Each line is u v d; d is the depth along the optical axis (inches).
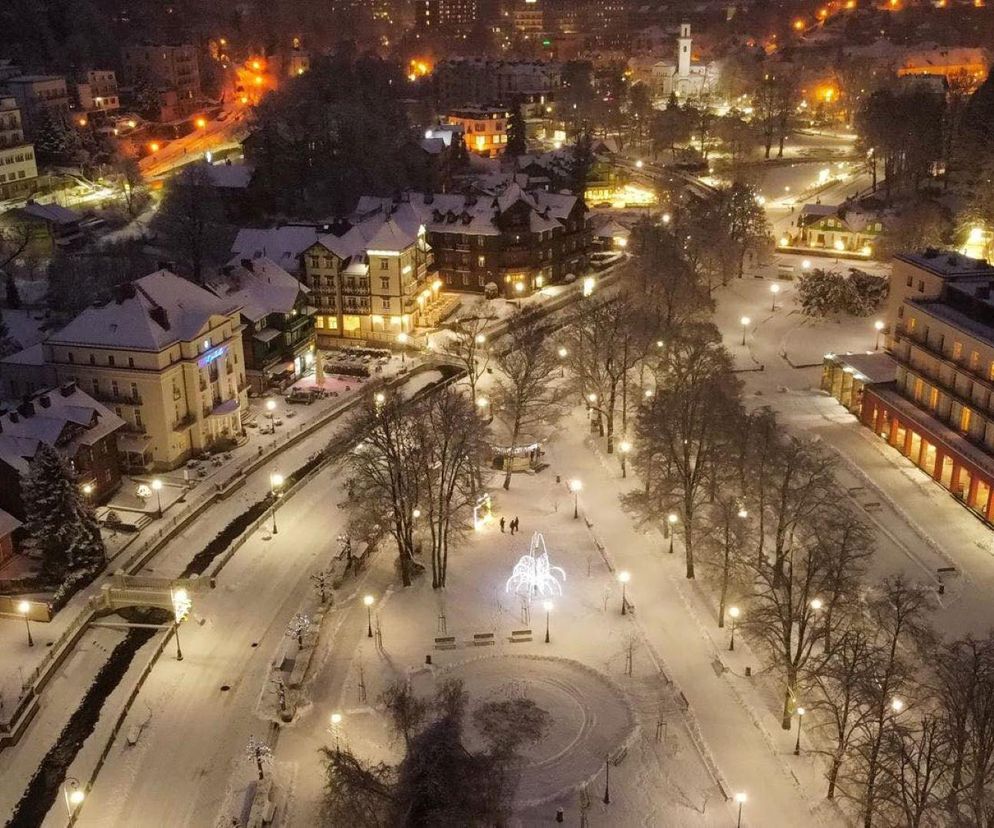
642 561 3457.2
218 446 4303.6
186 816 2422.5
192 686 2888.8
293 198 7805.1
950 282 4252.0
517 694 2795.3
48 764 2635.3
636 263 5511.8
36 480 3272.6
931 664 2516.0
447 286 6358.3
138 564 3481.8
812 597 2699.3
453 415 3412.9
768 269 6737.2
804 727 2647.6
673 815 2390.5
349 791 2052.2
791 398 4736.7
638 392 4503.0
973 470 3659.0
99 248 6569.9
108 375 4013.3
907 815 2090.3
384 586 3351.4
